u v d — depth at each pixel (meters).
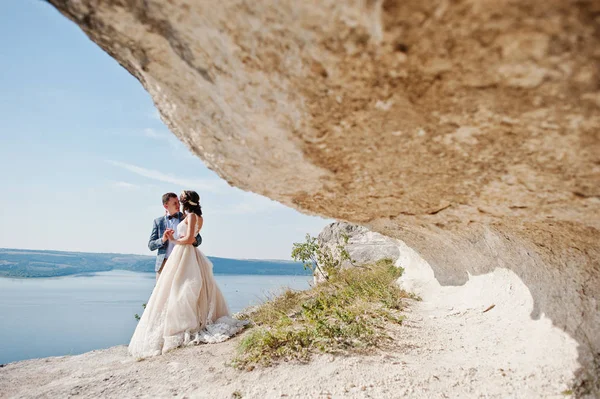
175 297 4.50
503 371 2.39
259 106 1.69
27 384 3.41
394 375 2.63
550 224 2.26
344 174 2.06
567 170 1.61
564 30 0.98
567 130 1.37
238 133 1.93
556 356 2.28
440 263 5.00
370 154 1.83
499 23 1.03
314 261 8.30
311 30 1.27
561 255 2.54
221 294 5.17
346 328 3.65
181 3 1.40
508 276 3.51
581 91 1.17
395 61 1.27
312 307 4.73
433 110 1.45
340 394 2.46
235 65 1.55
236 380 2.95
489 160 1.71
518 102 1.31
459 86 1.30
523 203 2.02
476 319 3.63
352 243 11.96
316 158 1.93
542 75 1.15
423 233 3.60
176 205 5.50
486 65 1.18
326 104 1.56
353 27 1.19
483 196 2.08
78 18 1.67
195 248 4.98
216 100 1.80
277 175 2.16
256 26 1.35
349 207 2.55
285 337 3.56
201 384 2.98
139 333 4.38
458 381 2.40
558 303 2.59
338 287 6.73
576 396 1.96
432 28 1.11
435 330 3.69
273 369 3.04
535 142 1.49
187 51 1.61
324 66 1.38
